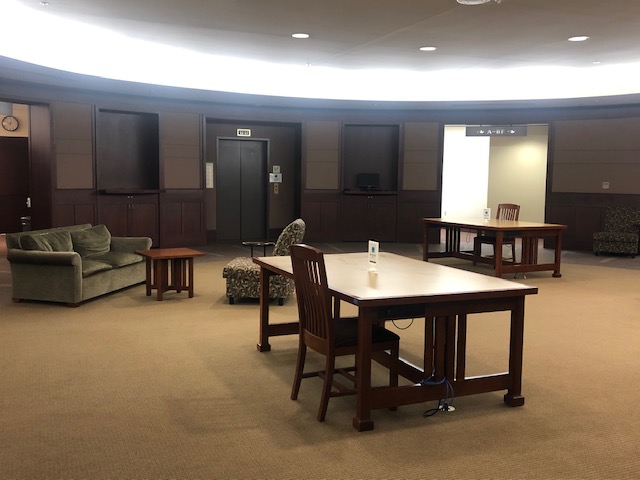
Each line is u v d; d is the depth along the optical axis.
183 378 3.70
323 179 11.52
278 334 4.34
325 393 3.09
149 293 6.18
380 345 3.27
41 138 9.12
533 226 7.57
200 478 2.48
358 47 8.09
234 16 6.55
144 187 10.38
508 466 2.62
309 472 2.54
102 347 4.32
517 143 14.08
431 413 3.22
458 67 9.63
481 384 3.28
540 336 4.80
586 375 3.86
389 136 11.91
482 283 3.36
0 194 11.89
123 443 2.79
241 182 11.61
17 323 4.98
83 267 5.75
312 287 3.18
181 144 10.35
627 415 3.21
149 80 9.12
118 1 6.02
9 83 8.41
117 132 10.01
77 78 8.37
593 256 9.97
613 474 2.56
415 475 2.53
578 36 7.34
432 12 6.30
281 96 10.44
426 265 4.07
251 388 3.55
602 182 10.73
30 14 6.59
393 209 11.74
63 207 9.15
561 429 3.02
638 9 6.13
